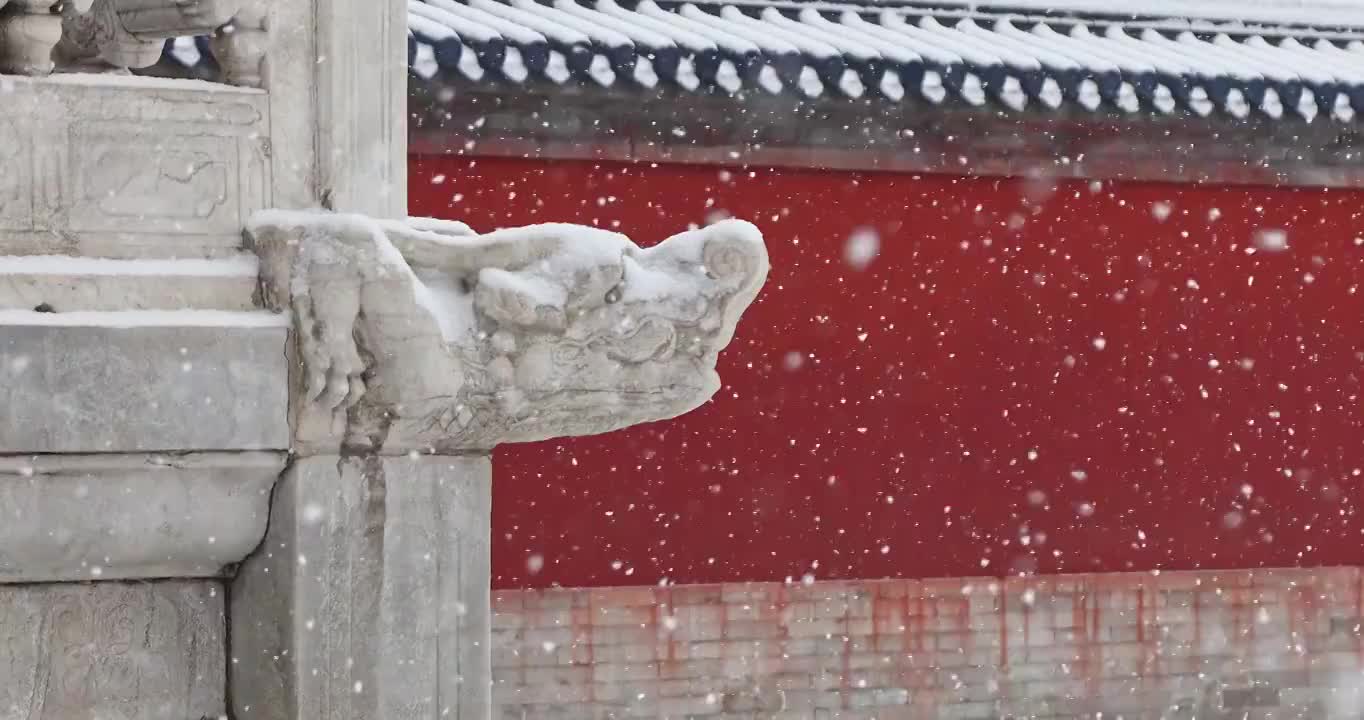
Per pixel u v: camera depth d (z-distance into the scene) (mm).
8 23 4969
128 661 5234
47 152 4957
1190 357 19906
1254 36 19969
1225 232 19969
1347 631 20516
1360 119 19141
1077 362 19547
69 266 4906
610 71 16688
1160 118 18891
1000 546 19375
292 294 4953
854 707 18844
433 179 17297
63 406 4738
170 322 4848
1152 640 19859
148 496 4941
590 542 18141
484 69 16281
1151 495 19828
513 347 5105
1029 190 19297
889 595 18984
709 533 18469
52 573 5004
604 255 5129
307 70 5258
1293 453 20266
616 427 5340
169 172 5082
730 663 18469
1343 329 20391
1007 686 19359
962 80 17812
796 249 18594
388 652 5141
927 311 19031
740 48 17078
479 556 5266
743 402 18562
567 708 17969
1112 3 19453
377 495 5121
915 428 19047
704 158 17984
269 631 5145
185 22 5293
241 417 4910
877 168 18609
